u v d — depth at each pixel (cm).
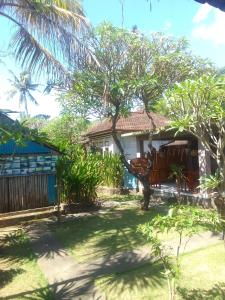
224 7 209
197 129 496
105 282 588
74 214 1184
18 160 1157
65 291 568
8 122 867
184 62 1132
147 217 1070
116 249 766
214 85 461
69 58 987
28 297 554
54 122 2597
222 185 547
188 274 591
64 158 1231
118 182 1659
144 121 2094
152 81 1057
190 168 1526
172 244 759
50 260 725
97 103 1164
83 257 732
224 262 639
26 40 964
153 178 1519
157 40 1155
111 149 2027
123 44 1120
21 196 1160
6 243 870
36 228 1009
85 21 984
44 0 931
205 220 444
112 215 1136
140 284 566
